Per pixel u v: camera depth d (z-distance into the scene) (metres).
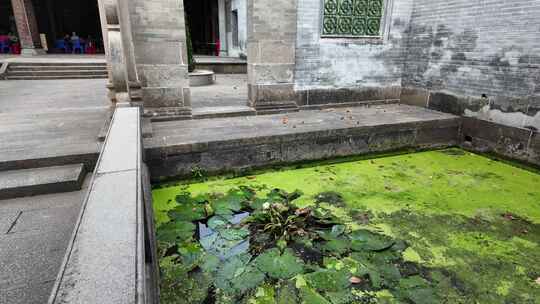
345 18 5.86
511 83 4.82
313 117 5.50
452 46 5.62
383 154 5.25
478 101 5.33
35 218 2.54
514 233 3.13
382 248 2.83
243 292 2.37
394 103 6.75
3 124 4.38
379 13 6.11
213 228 3.12
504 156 5.04
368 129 5.00
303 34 5.62
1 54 15.05
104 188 1.82
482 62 5.19
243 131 4.58
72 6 18.91
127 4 4.39
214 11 17.50
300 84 5.86
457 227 3.22
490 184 4.19
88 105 6.00
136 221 1.49
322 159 4.89
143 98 4.92
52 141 3.66
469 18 5.27
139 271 1.17
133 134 2.91
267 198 3.69
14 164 3.11
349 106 6.36
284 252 2.76
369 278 2.53
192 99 6.83
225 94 7.52
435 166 4.80
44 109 5.49
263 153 4.49
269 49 5.40
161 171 4.03
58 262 2.04
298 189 3.97
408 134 5.36
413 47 6.35
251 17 5.21
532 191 3.99
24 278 1.89
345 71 6.13
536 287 2.45
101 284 1.10
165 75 4.91
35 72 10.05
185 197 3.69
